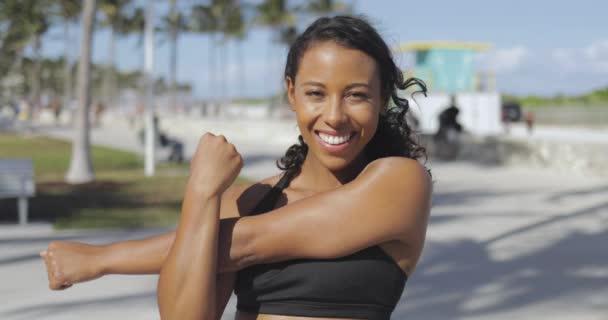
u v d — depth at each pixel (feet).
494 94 118.62
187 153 74.02
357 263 5.80
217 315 6.17
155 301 20.47
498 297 20.72
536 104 190.39
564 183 47.88
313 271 5.77
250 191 6.62
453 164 61.82
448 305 19.93
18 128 132.05
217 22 237.04
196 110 247.70
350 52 5.83
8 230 31.48
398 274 5.97
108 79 233.96
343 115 5.84
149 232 30.73
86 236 29.89
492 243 28.19
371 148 6.75
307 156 6.49
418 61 130.41
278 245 5.71
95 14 50.11
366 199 5.71
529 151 58.29
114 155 72.28
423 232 5.98
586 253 26.30
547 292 21.17
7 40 93.76
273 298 5.89
